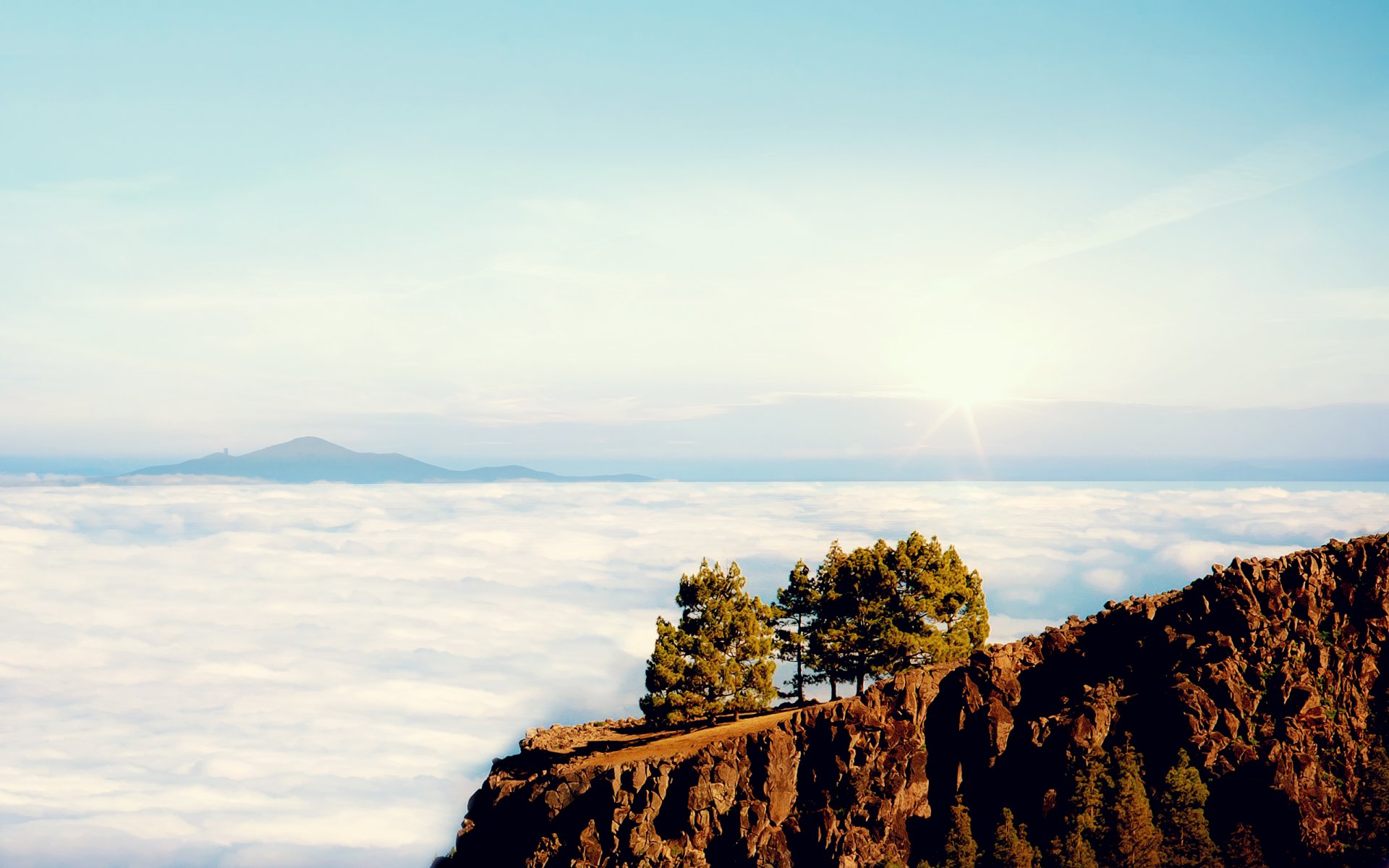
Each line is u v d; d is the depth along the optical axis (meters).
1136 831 62.78
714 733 80.44
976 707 73.31
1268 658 70.19
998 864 64.31
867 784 69.81
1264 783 64.00
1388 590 72.44
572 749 85.44
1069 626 79.81
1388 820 63.03
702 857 69.25
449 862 81.81
